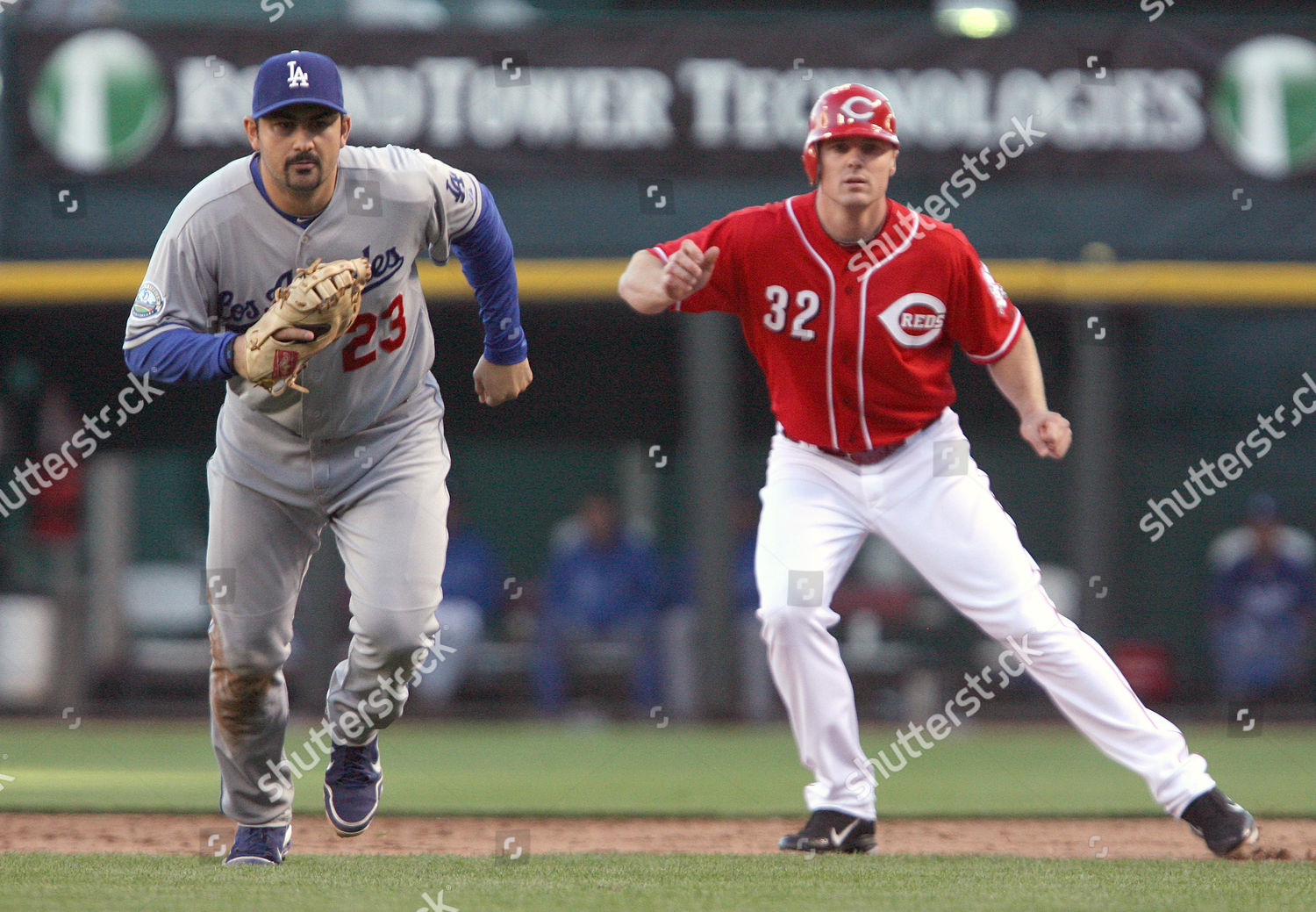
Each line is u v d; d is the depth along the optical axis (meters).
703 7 42.59
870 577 48.25
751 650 38.53
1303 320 45.22
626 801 20.67
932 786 23.20
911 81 36.97
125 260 36.62
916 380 14.48
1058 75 37.22
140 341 11.76
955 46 37.00
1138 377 45.59
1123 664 40.06
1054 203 37.28
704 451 38.47
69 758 27.14
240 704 12.68
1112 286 37.09
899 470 14.64
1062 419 14.70
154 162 36.66
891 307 14.20
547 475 53.88
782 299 14.35
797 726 14.79
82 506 42.69
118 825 16.89
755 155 36.94
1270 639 40.78
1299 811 18.78
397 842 15.89
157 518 53.69
